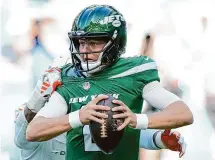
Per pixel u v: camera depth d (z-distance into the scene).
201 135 22.30
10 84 24.02
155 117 9.16
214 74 24.80
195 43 26.12
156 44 25.53
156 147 10.82
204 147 22.19
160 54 25.11
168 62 24.86
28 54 24.44
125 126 8.97
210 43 26.19
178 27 26.56
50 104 9.64
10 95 23.92
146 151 19.28
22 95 23.98
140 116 9.11
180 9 27.16
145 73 9.82
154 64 9.96
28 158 11.93
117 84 9.74
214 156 22.11
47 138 9.26
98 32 9.64
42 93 10.32
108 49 9.79
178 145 10.53
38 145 11.75
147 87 9.78
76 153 9.91
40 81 10.51
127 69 9.84
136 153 9.96
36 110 10.86
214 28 26.81
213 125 22.73
